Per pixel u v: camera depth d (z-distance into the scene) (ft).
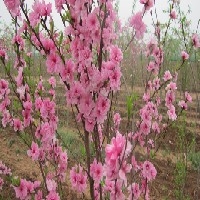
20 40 10.09
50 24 7.88
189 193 21.50
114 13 8.52
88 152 8.49
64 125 33.24
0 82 10.21
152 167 10.09
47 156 11.97
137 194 9.66
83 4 7.66
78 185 9.20
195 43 12.16
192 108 43.52
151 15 11.84
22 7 7.75
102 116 7.87
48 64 7.89
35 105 10.28
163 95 24.39
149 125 10.29
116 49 7.61
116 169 6.43
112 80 7.55
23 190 10.50
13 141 28.32
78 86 7.89
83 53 7.70
